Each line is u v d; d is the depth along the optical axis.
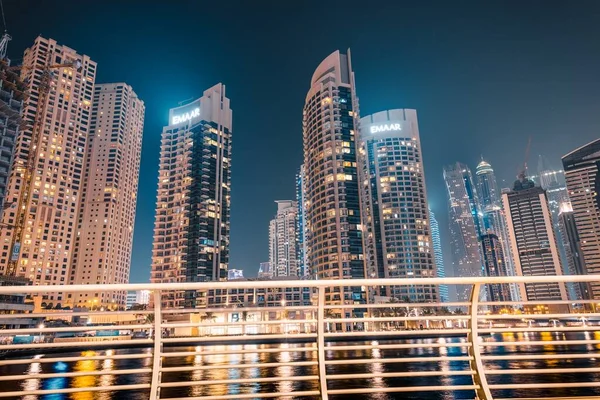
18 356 72.38
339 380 42.84
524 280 5.15
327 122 188.50
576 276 5.06
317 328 5.05
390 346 5.00
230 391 36.72
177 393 35.31
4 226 136.38
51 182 197.75
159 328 4.73
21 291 4.45
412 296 195.38
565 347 74.31
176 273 186.25
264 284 4.92
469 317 5.21
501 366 52.75
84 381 45.16
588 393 24.69
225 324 4.82
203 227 188.88
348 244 168.50
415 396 32.22
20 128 124.06
